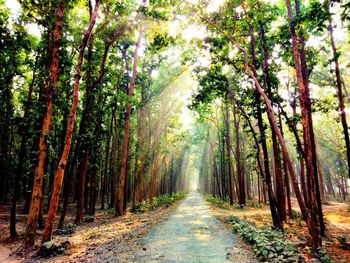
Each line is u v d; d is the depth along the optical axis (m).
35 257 8.04
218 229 11.83
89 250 8.29
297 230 12.99
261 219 16.78
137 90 26.66
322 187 36.47
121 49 21.12
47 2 10.54
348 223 16.55
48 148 10.88
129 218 17.19
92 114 15.94
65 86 12.94
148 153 28.69
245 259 7.04
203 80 15.25
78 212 16.11
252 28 13.47
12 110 24.23
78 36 13.61
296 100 15.23
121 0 12.12
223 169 35.53
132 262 6.79
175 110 30.86
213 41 12.06
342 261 7.55
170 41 12.03
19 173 11.89
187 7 10.81
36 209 9.63
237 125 27.52
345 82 22.31
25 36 14.72
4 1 14.75
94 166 19.95
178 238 9.77
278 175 14.89
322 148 43.03
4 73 18.28
